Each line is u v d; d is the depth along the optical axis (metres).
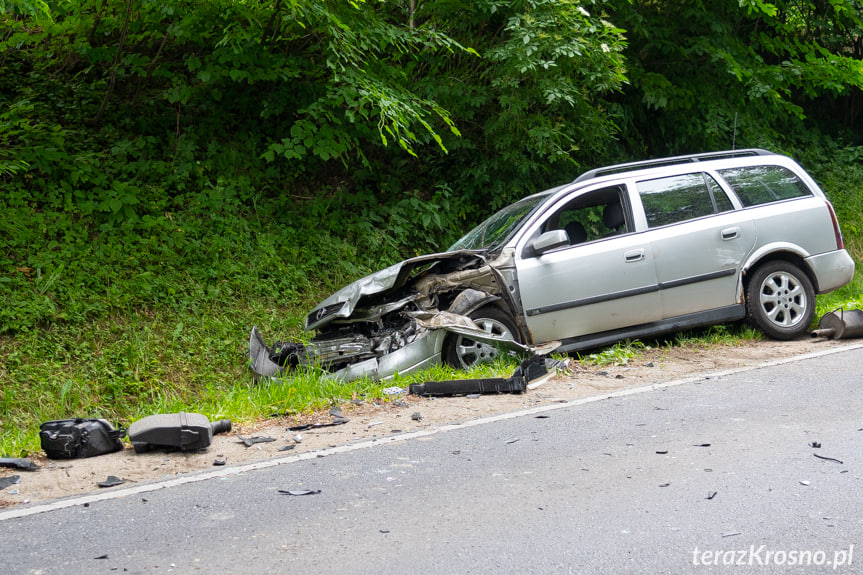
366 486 4.00
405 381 6.39
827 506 3.49
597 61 10.56
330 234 10.59
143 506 3.82
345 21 9.34
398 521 3.49
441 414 5.51
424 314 6.69
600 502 3.63
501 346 6.70
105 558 3.18
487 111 11.48
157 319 8.22
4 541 3.40
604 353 7.18
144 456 4.79
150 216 9.40
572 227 7.36
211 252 9.34
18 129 9.66
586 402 5.62
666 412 5.23
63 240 8.79
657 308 7.34
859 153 16.36
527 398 5.88
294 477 4.21
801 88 16.27
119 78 11.04
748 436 4.58
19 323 7.45
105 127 10.56
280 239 10.03
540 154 10.84
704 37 12.74
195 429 4.79
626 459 4.26
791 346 7.37
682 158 7.89
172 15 9.57
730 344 7.53
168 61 10.96
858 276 11.77
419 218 11.01
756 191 7.89
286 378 6.46
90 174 9.59
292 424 5.45
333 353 6.75
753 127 13.68
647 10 12.91
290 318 8.80
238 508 3.74
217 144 10.69
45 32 9.81
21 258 8.41
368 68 10.00
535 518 3.46
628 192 7.48
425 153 12.26
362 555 3.13
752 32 14.15
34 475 4.45
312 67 10.59
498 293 6.95
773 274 7.70
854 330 7.41
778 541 3.15
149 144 10.48
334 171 11.72
